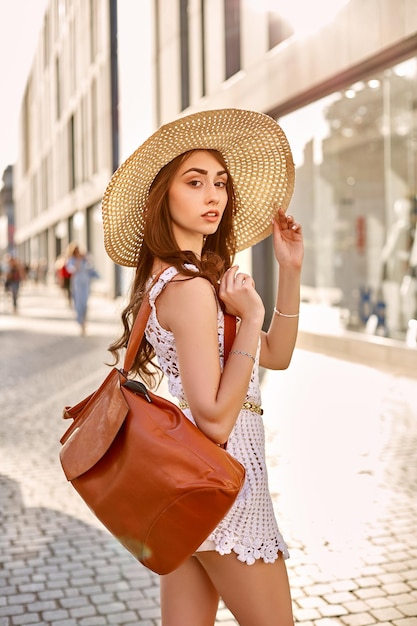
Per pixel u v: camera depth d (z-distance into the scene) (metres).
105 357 11.49
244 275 1.74
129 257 2.05
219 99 13.47
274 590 1.76
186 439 1.57
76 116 34.50
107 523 1.64
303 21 9.92
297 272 2.07
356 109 9.92
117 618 3.10
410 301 9.34
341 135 10.46
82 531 4.15
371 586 3.30
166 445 1.56
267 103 11.27
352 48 8.64
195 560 1.89
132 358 1.76
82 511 4.49
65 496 4.78
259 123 1.95
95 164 29.75
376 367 9.16
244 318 1.70
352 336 10.16
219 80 13.49
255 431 1.80
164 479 1.54
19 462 5.59
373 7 8.11
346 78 9.27
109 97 26.11
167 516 1.55
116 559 3.75
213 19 13.76
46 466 5.47
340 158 10.72
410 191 9.55
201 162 1.86
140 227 2.01
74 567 3.65
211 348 1.66
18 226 73.75
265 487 1.80
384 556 3.61
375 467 5.02
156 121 18.16
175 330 1.69
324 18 9.30
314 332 11.08
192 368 1.64
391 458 5.21
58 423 6.94
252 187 2.13
